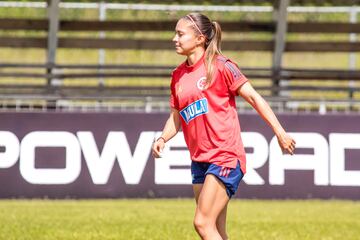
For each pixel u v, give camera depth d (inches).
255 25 2020.2
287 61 2571.4
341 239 1196.5
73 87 1955.0
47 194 1705.2
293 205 1646.2
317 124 1704.0
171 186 1706.4
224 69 728.3
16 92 1990.7
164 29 2032.5
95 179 1705.2
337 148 1704.0
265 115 721.6
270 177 1708.9
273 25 2022.6
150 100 1824.6
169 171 1705.2
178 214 1489.9
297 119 1706.4
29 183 1704.0
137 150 1705.2
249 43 2034.9
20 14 2534.5
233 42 2039.9
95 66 1971.0
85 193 1705.2
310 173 1707.7
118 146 1704.0
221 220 785.6
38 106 1879.9
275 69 1995.6
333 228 1325.0
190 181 1707.7
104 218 1432.1
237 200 1712.6
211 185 725.3
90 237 1189.1
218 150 728.3
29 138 1699.1
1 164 1699.1
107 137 1702.8
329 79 2009.1
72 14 2509.8
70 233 1230.3
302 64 2573.8
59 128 1701.5
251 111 1718.8
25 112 1699.1
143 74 1994.3
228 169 725.9
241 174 737.6
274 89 1947.6
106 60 2427.4
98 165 1705.2
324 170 1706.4
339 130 1704.0
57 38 1985.7
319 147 1705.2
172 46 2052.2
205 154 736.3
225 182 725.9
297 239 1187.3
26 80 2346.2
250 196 1716.3
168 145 1701.5
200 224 724.7
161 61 2407.7
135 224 1353.3
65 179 1705.2
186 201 1684.3
